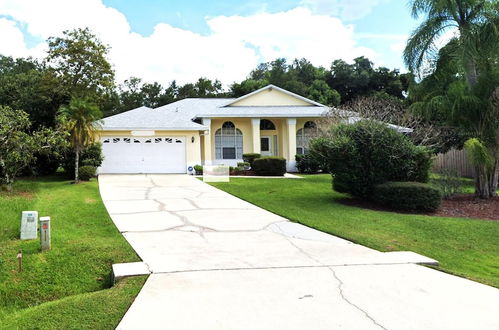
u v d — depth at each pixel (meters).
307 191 13.95
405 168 11.34
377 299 4.24
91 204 10.70
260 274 5.08
